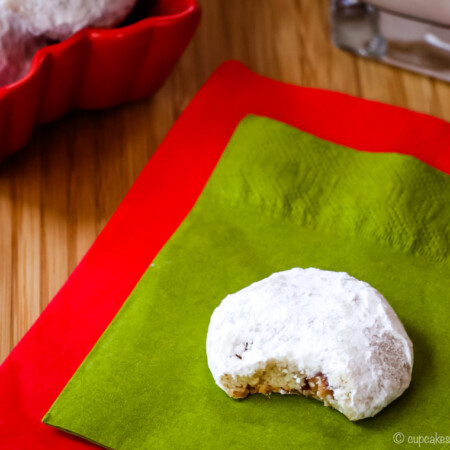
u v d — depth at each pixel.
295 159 0.31
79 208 0.31
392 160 0.31
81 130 0.33
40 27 0.30
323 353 0.27
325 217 0.30
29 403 0.28
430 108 0.34
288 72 0.35
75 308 0.29
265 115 0.33
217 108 0.33
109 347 0.28
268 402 0.27
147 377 0.28
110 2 0.30
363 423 0.27
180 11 0.32
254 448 0.27
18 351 0.29
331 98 0.33
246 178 0.31
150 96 0.34
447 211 0.30
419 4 0.32
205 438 0.27
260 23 0.36
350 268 0.30
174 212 0.31
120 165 0.32
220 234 0.30
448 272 0.29
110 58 0.31
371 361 0.27
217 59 0.35
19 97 0.30
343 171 0.31
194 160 0.32
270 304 0.28
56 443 0.27
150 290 0.29
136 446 0.27
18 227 0.31
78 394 0.28
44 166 0.32
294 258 0.30
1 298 0.30
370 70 0.34
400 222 0.30
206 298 0.29
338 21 0.34
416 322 0.29
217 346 0.27
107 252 0.30
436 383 0.28
